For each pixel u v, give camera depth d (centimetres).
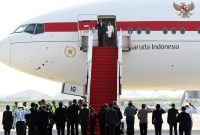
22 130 2322
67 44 2827
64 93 2948
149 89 3138
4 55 2867
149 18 2842
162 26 2833
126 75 2884
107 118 2234
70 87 2950
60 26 2845
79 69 2844
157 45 2816
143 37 2817
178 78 2916
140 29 2823
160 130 2408
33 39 2845
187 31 2838
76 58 2823
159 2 2905
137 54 2820
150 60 2831
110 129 2241
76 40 2827
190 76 2903
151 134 2909
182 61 2844
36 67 2866
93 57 2684
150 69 2855
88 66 2581
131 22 2830
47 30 2852
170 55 2828
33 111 2166
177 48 2825
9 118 2433
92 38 2697
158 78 2909
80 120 2289
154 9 2866
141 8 2870
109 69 2628
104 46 2803
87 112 2288
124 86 3020
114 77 2581
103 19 2875
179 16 2856
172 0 2922
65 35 2830
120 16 2845
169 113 2466
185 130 2270
